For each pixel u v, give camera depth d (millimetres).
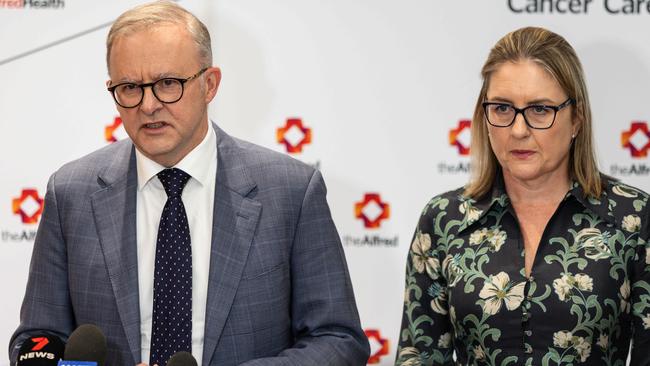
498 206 3297
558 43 3115
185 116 2924
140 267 3096
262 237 3104
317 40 4504
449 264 3297
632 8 4434
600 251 3102
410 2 4492
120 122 4512
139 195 3172
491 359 3154
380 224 4551
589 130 3188
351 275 4574
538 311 3086
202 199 3143
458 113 4508
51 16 4477
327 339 3051
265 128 4523
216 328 2986
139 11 2943
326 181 4535
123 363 3010
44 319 3135
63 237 3182
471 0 4480
